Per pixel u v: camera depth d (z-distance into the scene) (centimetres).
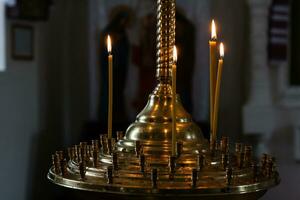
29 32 499
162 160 111
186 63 588
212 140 128
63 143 611
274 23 566
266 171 117
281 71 585
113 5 590
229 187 101
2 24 447
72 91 620
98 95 591
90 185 104
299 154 589
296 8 581
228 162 114
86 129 564
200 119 586
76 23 618
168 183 103
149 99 124
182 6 590
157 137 116
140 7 591
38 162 523
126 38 591
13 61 465
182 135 117
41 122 534
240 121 606
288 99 587
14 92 462
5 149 440
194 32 589
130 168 109
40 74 531
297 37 583
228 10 602
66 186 109
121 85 591
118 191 101
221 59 129
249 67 579
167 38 122
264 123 574
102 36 589
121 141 123
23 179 482
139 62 592
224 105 610
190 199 102
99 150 127
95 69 591
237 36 601
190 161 111
